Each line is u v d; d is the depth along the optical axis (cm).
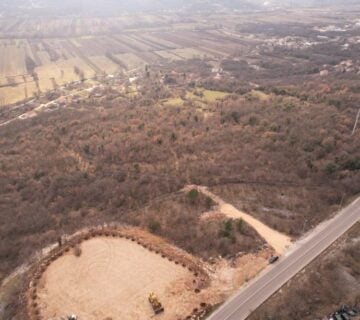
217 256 6675
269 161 9881
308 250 6744
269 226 7450
